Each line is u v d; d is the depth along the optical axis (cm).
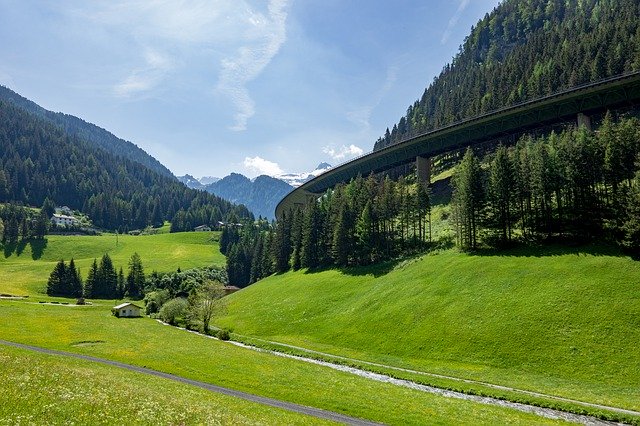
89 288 18875
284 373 5409
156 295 14562
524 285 7419
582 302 6438
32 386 2364
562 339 5947
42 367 3073
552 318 6366
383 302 8981
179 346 7238
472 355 6309
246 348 7669
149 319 12300
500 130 14900
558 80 17662
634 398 4684
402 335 7456
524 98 18500
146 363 5453
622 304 6122
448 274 8875
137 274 19875
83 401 2233
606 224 8212
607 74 15525
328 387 4762
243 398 4003
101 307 14338
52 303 14600
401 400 4347
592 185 8894
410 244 12088
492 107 19750
